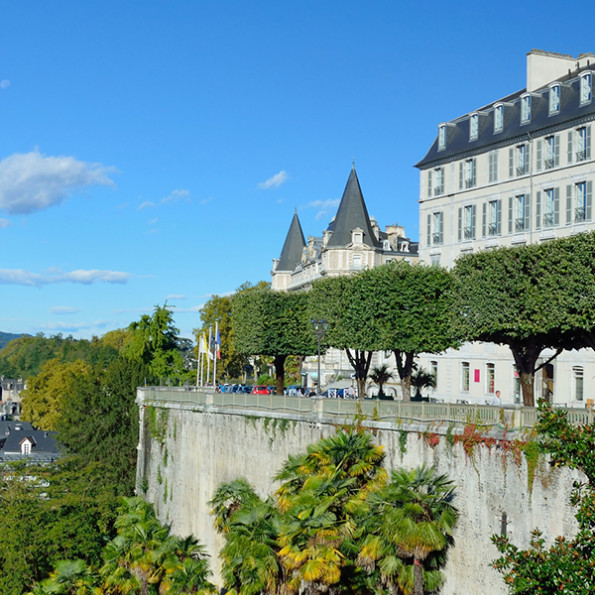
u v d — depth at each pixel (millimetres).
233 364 106500
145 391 61250
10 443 125188
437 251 67938
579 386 54250
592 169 54375
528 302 38562
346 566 28234
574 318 36844
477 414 29156
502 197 61719
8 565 48656
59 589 39688
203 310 106500
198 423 50688
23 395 136125
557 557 21453
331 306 53844
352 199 110500
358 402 35438
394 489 28297
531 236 58656
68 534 51469
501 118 62625
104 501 54688
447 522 28406
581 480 24844
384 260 118562
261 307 62594
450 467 29844
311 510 28641
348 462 32219
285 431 40562
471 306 41938
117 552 38281
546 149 58188
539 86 62062
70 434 69625
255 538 31062
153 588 37906
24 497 53719
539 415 23656
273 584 30188
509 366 59406
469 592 28312
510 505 27188
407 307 47312
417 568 27250
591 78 55188
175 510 53344
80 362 132250
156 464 57125
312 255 134750
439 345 47000
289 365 111312
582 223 54906
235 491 38312
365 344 49156
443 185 67750
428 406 31484
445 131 68438
